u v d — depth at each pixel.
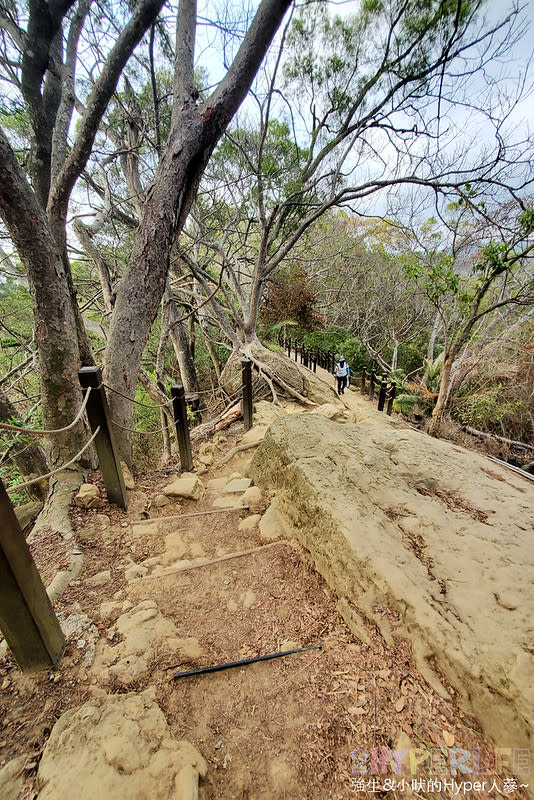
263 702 1.53
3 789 1.15
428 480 2.77
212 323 11.75
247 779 1.25
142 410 10.37
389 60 6.00
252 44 3.60
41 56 3.07
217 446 5.23
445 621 1.55
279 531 2.73
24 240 2.80
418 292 13.98
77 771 1.14
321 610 1.99
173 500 3.35
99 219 5.92
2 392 4.89
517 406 8.95
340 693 1.52
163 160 3.63
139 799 1.10
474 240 9.58
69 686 1.55
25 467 5.61
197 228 10.66
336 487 2.49
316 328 14.81
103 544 2.63
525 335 10.55
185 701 1.53
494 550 1.96
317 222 14.48
